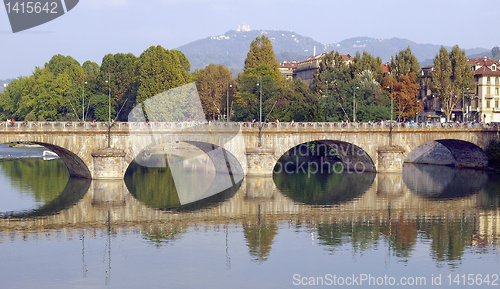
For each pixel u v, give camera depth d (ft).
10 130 284.41
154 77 450.71
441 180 345.31
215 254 178.81
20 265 165.89
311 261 173.27
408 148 372.38
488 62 538.47
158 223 219.00
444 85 467.93
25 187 298.76
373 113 424.46
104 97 499.10
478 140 386.11
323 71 499.51
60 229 207.82
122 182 309.83
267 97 452.35
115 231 205.67
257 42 530.68
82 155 307.78
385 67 655.76
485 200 274.16
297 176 364.58
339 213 241.35
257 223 220.84
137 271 162.09
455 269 168.14
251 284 153.48
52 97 545.44
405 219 230.68
